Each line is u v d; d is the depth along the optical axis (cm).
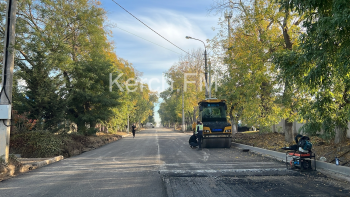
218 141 1753
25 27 1577
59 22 1794
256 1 1384
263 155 1313
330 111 893
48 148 1275
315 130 974
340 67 643
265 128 1717
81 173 879
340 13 572
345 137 1100
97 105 2289
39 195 611
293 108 1287
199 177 798
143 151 1591
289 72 801
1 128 906
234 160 1161
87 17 1961
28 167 969
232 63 1755
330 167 867
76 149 1527
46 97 1491
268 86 1485
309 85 723
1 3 1581
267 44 1328
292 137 1469
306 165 895
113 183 725
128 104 3853
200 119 1947
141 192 631
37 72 1491
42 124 1459
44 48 1512
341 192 625
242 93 1806
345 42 611
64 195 610
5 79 953
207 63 2575
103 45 2281
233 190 646
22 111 1468
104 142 2355
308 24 692
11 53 972
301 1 663
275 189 655
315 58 682
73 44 1988
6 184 725
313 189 654
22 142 1302
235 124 2583
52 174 867
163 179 771
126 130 5419
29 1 1653
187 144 2131
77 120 2158
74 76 2050
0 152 892
